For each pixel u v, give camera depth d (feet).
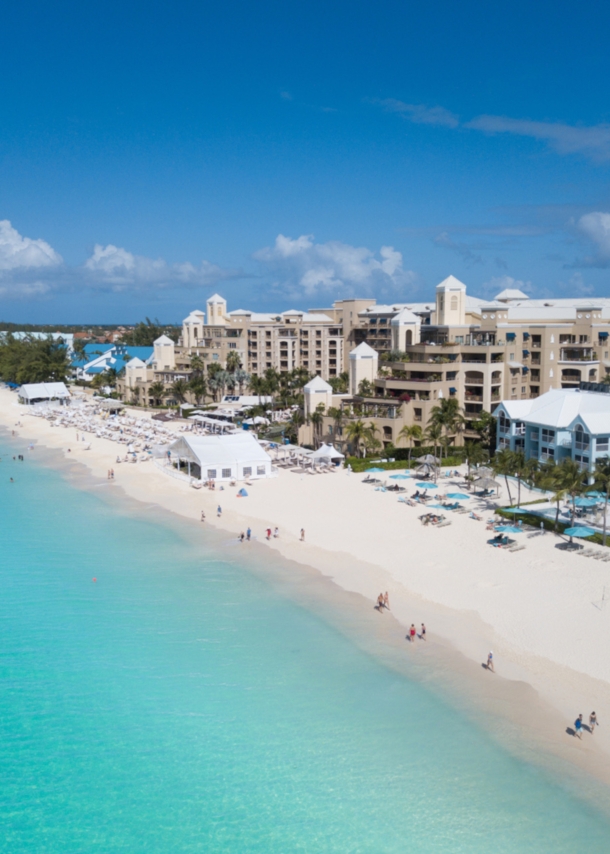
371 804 126.31
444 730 144.87
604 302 522.06
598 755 135.23
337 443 396.57
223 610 203.51
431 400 385.09
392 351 445.37
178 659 176.55
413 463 365.81
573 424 298.15
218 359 644.69
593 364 410.31
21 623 197.47
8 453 449.06
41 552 255.70
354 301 627.46
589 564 218.79
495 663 166.91
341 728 146.92
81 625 195.72
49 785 134.72
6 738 148.05
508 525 258.37
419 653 173.88
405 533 257.96
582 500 254.47
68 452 448.24
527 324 451.94
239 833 121.49
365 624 190.80
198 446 361.30
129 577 230.27
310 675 167.12
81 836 122.01
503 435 351.25
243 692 161.07
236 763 138.41
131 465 404.77
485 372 396.37
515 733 142.41
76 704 158.81
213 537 268.62
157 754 141.69
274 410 557.74
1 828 124.36
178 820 125.08
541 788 128.16
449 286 451.12
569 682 157.17
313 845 117.91
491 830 119.14
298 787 131.13
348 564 232.73
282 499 314.76
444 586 209.77
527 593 200.64
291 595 211.82
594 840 116.47
